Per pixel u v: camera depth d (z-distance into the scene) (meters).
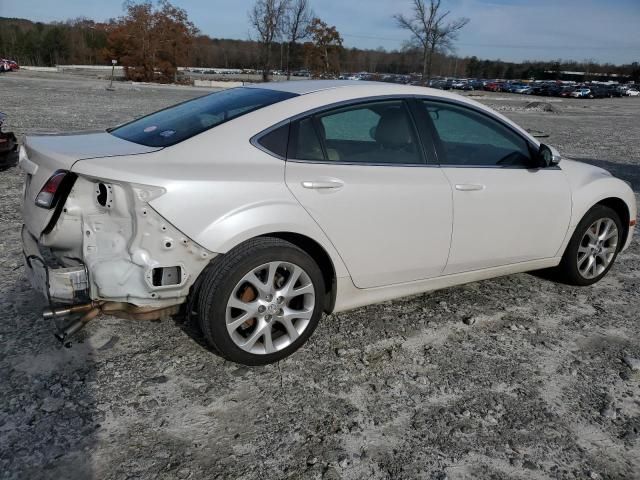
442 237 3.66
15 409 2.72
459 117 3.87
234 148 3.03
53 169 2.85
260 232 2.96
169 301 2.91
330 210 3.17
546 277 4.85
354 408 2.90
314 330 3.38
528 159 4.16
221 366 3.19
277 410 2.84
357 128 3.42
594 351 3.61
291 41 61.12
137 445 2.54
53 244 2.94
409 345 3.55
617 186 4.57
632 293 4.61
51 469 2.37
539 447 2.68
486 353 3.51
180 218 2.76
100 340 3.38
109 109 19.78
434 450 2.62
